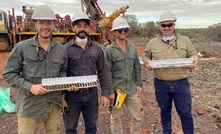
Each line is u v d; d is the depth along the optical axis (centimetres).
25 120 276
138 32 4075
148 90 722
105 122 474
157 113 519
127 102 381
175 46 357
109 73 357
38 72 269
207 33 3791
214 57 1608
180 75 359
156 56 366
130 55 367
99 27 1892
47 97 280
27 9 1789
